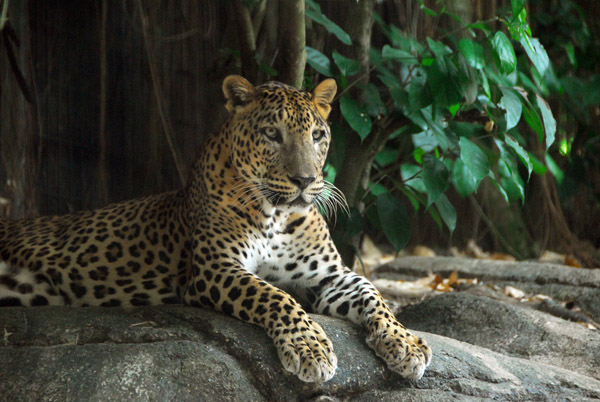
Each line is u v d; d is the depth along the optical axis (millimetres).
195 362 6691
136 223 8695
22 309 7508
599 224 18953
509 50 9633
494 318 9852
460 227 18203
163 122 12141
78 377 6414
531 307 11945
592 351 9133
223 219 7945
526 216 18688
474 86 9828
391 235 11023
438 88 9781
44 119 12336
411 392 7004
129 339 7031
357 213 11273
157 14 12531
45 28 12312
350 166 11258
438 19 12812
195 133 12859
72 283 8539
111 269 8508
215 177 8062
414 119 10383
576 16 17781
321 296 8328
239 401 6609
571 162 17906
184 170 12969
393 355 6992
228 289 7418
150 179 12969
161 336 7059
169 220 8594
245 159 7859
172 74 12859
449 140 10953
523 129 17531
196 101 12828
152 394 6379
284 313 7016
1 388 6312
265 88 8117
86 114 12805
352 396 6930
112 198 12867
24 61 11938
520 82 11875
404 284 14398
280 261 8328
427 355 7160
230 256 7867
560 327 9695
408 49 11242
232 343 6984
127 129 12945
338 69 10906
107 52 12773
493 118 10773
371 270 15906
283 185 7555
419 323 10180
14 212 11812
